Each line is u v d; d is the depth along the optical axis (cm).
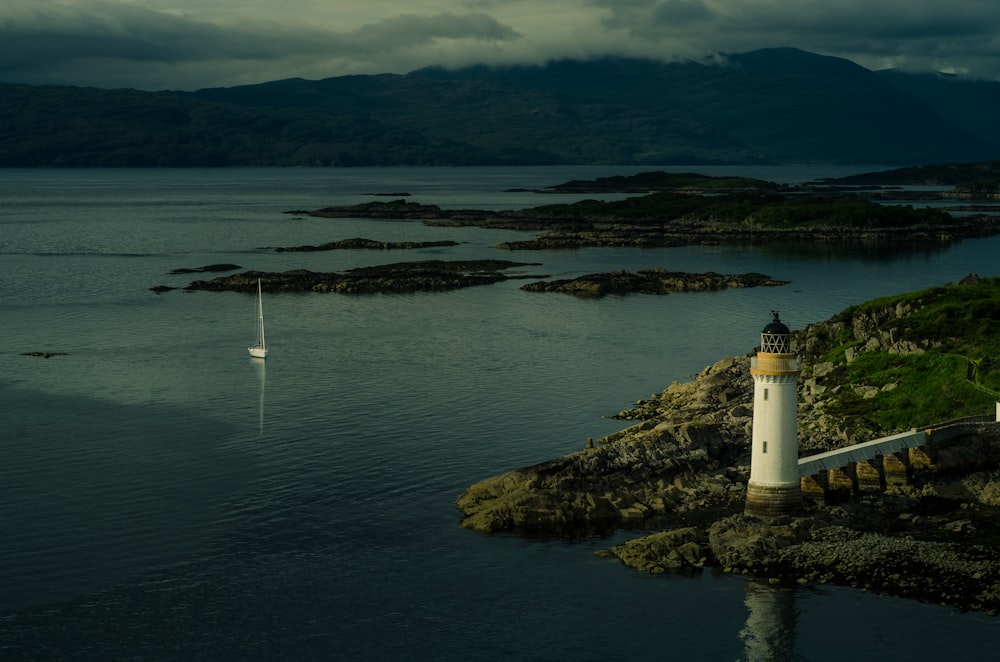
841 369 10038
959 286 11819
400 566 6394
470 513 7200
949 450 7644
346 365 12388
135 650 5441
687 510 7088
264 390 11038
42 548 6694
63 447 8900
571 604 5872
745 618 5653
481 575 6256
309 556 6562
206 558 6538
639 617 5716
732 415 8931
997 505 7044
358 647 5478
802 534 6450
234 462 8444
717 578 6097
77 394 10856
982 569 5984
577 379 11500
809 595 5838
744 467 7669
